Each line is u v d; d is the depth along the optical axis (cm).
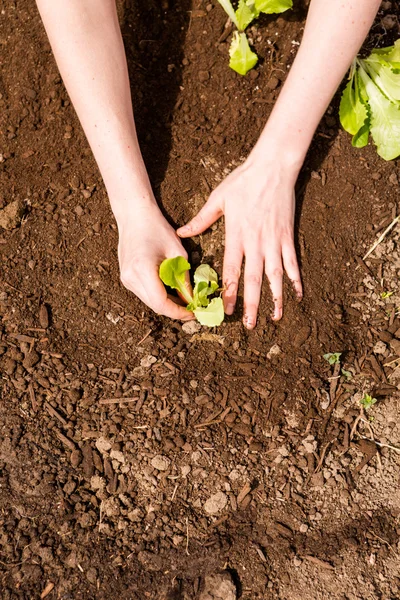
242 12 119
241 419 110
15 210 119
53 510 107
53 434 110
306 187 117
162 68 123
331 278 115
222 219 116
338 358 112
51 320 116
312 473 108
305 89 109
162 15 125
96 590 103
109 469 108
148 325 114
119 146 110
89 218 119
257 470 108
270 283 112
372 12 106
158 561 104
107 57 110
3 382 112
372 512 107
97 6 109
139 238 109
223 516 107
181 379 112
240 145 119
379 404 111
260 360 112
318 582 103
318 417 110
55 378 113
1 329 115
